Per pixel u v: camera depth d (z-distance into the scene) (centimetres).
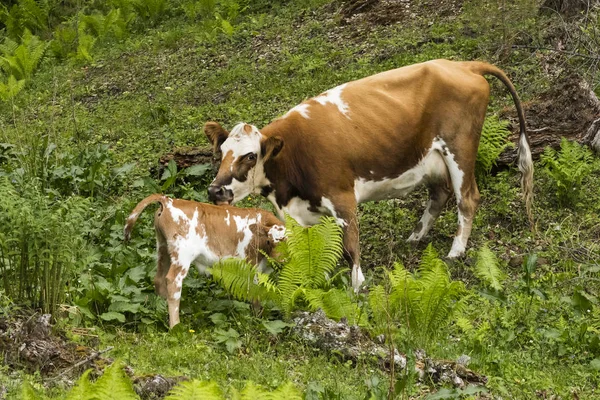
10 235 1008
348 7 2466
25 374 894
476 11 2092
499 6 2086
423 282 1115
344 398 898
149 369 954
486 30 2089
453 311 1123
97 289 1095
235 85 2219
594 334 1134
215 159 1655
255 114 1972
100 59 2689
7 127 2189
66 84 2491
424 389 966
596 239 1433
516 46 1997
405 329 1115
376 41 2259
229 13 2698
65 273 1020
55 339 945
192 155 1670
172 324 1089
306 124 1289
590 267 1327
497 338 1145
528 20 2059
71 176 1588
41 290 1005
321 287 1166
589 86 1686
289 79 2164
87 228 1317
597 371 1056
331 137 1289
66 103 2347
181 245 1098
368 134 1309
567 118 1633
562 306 1227
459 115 1365
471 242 1447
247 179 1247
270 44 2439
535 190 1549
